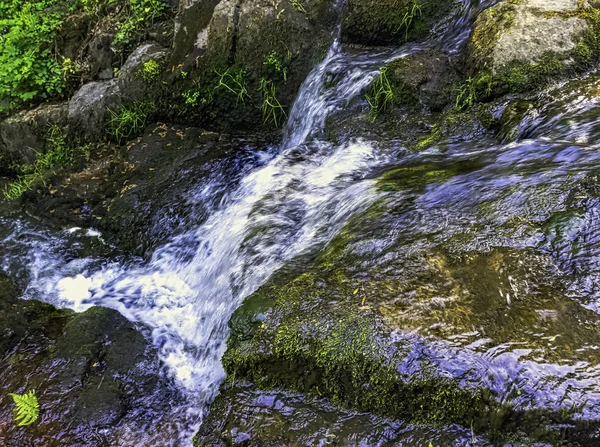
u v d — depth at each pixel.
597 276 2.25
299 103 5.53
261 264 3.21
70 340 3.39
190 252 4.29
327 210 3.45
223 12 5.69
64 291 4.26
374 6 5.42
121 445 2.74
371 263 2.61
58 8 7.62
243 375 2.42
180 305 3.87
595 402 1.79
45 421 2.83
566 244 2.42
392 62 4.80
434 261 2.52
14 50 7.11
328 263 2.72
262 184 4.18
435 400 2.01
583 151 3.05
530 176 2.91
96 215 5.06
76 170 5.85
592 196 2.61
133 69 6.23
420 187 3.18
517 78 4.09
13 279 4.38
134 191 5.08
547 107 3.77
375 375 2.12
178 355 3.39
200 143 5.66
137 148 5.64
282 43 5.62
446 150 3.89
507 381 1.92
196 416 2.92
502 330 2.11
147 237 4.69
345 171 3.95
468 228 2.67
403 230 2.79
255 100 5.77
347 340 2.22
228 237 3.79
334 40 5.71
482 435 1.93
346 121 4.73
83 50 7.10
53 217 5.16
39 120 6.65
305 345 2.28
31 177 6.06
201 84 5.84
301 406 2.26
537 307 2.18
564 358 1.95
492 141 3.85
